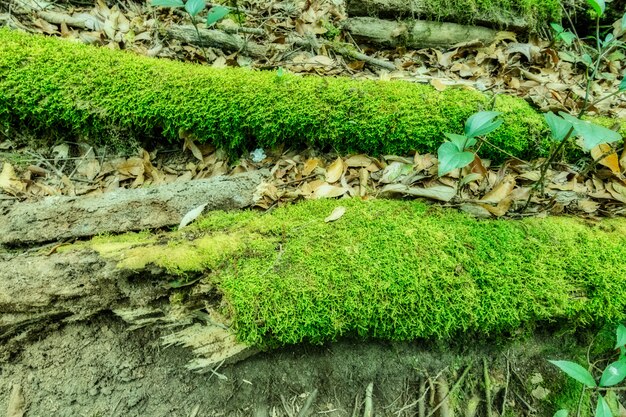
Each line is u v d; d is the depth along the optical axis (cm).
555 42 115
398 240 75
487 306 70
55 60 88
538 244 75
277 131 90
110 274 71
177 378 74
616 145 89
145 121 89
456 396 74
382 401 74
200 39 107
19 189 85
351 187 87
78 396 72
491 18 114
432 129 90
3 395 72
